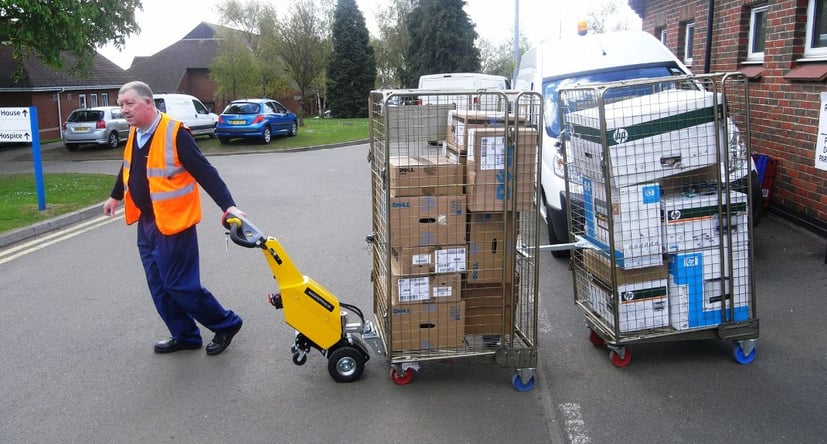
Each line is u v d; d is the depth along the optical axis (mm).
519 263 4473
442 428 3840
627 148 4223
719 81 5234
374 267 4777
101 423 3959
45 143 28656
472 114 4027
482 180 4027
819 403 4000
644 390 4250
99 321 5688
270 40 33312
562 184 7020
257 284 6691
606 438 3699
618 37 8141
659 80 4246
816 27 7555
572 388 4309
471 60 50969
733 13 9414
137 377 4582
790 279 6066
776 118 8109
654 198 4285
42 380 4543
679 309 4457
